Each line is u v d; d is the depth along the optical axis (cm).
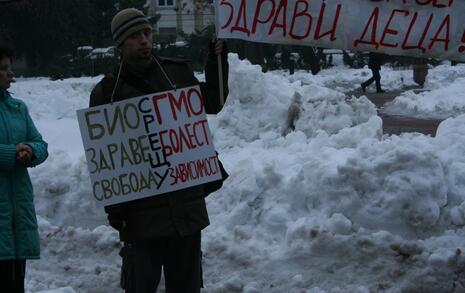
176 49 3809
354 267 584
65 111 1538
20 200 469
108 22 5106
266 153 862
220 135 993
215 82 473
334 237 593
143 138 454
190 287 462
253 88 1004
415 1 551
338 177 623
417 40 555
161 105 454
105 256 672
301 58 3516
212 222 661
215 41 471
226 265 613
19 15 4431
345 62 3975
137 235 448
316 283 580
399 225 607
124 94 455
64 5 4656
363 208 614
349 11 554
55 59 4494
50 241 689
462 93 1762
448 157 658
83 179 751
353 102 1001
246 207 652
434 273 559
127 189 454
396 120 1515
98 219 737
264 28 554
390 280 570
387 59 3584
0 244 457
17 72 4281
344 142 820
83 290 621
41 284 625
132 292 461
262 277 594
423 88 2389
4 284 470
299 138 912
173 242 455
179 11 6200
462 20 550
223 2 550
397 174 615
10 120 475
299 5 552
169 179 452
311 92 1016
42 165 768
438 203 611
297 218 634
